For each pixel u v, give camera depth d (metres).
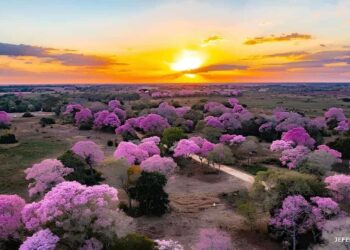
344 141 67.88
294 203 32.66
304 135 66.69
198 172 58.34
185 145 60.78
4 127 100.00
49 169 39.44
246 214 37.22
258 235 35.53
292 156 53.28
